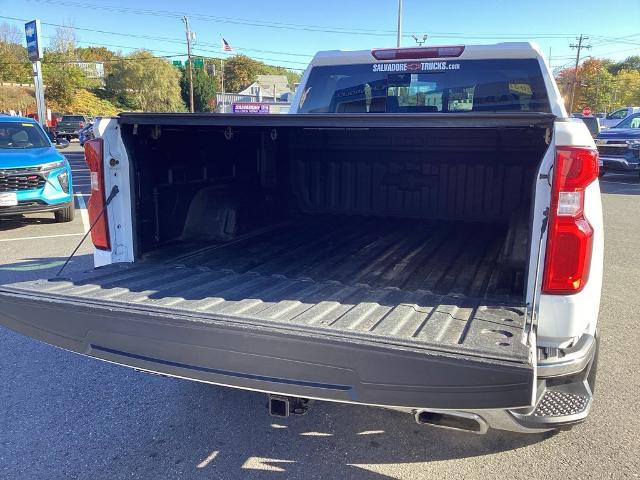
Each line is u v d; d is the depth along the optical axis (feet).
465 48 14.38
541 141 13.83
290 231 14.80
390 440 10.57
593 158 7.25
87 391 12.49
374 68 15.52
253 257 12.06
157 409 11.72
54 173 30.60
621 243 27.96
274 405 7.93
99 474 9.49
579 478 9.34
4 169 28.68
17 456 10.00
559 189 7.36
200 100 254.88
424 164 15.84
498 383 6.17
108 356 8.15
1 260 23.24
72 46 252.01
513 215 10.64
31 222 33.09
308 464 9.82
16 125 32.89
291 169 16.74
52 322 8.52
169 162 11.99
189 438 10.62
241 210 14.06
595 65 259.19
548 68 13.85
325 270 11.14
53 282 9.57
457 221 15.98
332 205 16.87
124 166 10.89
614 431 10.71
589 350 7.72
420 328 7.38
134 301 8.45
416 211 16.26
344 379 6.84
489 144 14.99
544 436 10.13
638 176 58.34
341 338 6.83
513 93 14.43
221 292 9.30
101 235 10.88
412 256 12.30
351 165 16.43
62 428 10.94
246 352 7.27
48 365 13.82
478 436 10.65
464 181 15.65
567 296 7.54
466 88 14.80
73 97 228.02
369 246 13.23
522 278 9.89
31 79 223.51
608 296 19.21
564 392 7.73
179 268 10.91
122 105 256.32
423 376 6.46
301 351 6.98
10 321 8.92
